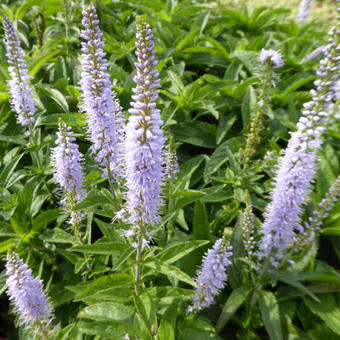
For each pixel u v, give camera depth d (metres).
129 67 0.51
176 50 0.50
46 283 0.33
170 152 0.29
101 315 0.26
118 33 0.55
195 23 0.57
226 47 0.58
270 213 0.28
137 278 0.26
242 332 0.32
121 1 0.61
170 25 0.54
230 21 0.63
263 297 0.30
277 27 0.65
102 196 0.26
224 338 0.32
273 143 0.40
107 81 0.24
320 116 0.25
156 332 0.25
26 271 0.24
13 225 0.32
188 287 0.32
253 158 0.42
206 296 0.27
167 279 0.32
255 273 0.32
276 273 0.30
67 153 0.27
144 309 0.25
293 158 0.25
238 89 0.44
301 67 0.53
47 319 0.26
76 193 0.29
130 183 0.22
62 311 0.32
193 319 0.29
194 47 0.52
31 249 0.34
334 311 0.30
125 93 0.41
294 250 0.29
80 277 0.32
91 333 0.25
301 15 0.64
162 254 0.25
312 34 0.60
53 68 0.48
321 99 0.24
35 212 0.34
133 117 0.20
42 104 0.42
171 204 0.31
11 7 0.60
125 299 0.27
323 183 0.37
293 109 0.43
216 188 0.29
